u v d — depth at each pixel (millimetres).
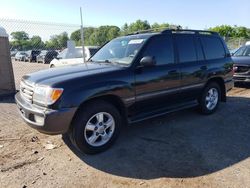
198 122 5418
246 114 5977
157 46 4746
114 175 3420
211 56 5824
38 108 3645
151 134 4770
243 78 8703
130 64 4320
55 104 3508
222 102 6895
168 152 4047
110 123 4082
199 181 3264
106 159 3838
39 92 3664
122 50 4852
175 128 5070
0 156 3898
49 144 4316
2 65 7672
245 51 9766
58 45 14156
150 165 3658
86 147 3852
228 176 3373
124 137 4629
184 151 4078
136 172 3486
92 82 3787
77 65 4711
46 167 3609
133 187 3166
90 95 3709
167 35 4984
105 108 3963
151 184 3219
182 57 5148
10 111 6238
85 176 3396
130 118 4406
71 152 4047
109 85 3916
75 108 3586
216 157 3881
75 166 3645
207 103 5852
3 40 7621
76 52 12172
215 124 5312
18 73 14688
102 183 3246
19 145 4277
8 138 4551
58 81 3637
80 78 3756
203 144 4340
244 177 3352
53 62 13156
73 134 3787
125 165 3666
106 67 4312
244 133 4840
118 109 4332
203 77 5516
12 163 3703
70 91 3576
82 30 11414
